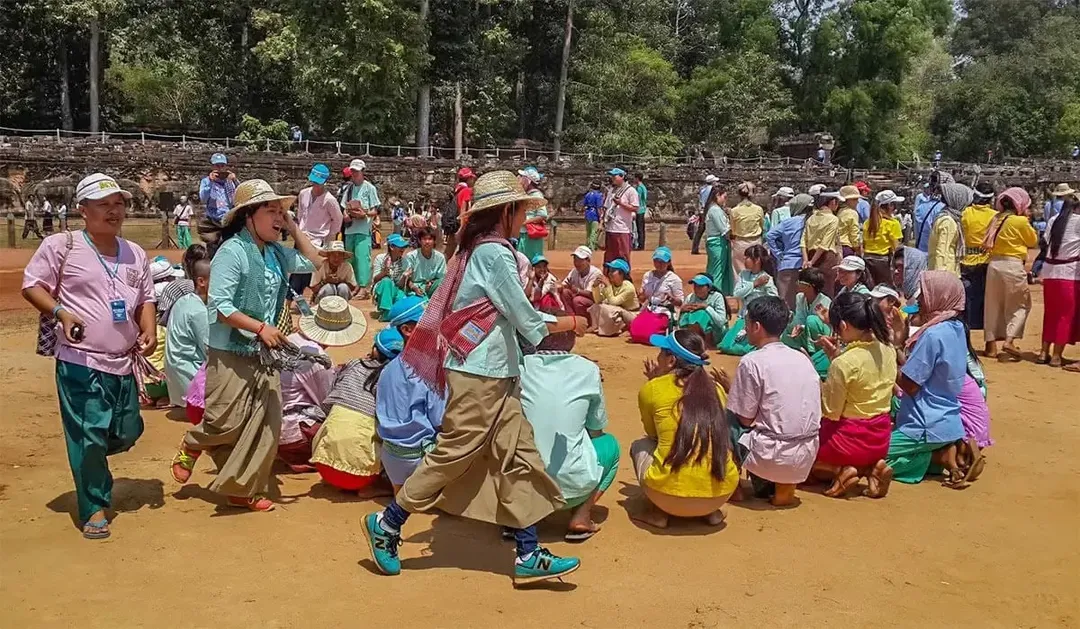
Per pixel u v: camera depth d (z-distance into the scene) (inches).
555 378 190.7
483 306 161.6
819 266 407.8
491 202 160.1
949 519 212.7
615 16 2006.6
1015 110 2452.0
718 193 510.0
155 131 1839.3
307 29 1523.1
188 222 896.9
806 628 155.1
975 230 427.2
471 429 162.1
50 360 370.3
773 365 209.5
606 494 226.8
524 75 1993.1
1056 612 164.7
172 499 213.0
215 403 196.9
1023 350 438.3
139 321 197.3
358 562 178.4
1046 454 269.4
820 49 2268.7
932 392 237.9
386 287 454.3
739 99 2090.3
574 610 158.9
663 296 439.2
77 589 162.1
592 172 1485.0
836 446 224.5
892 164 2253.9
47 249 184.4
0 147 1153.4
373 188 526.3
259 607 156.5
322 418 233.9
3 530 190.9
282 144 1608.0
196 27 1763.0
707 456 195.3
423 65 1616.6
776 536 198.7
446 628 150.1
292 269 206.7
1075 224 392.5
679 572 177.6
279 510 207.6
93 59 1594.5
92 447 186.1
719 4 2306.8
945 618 161.0
